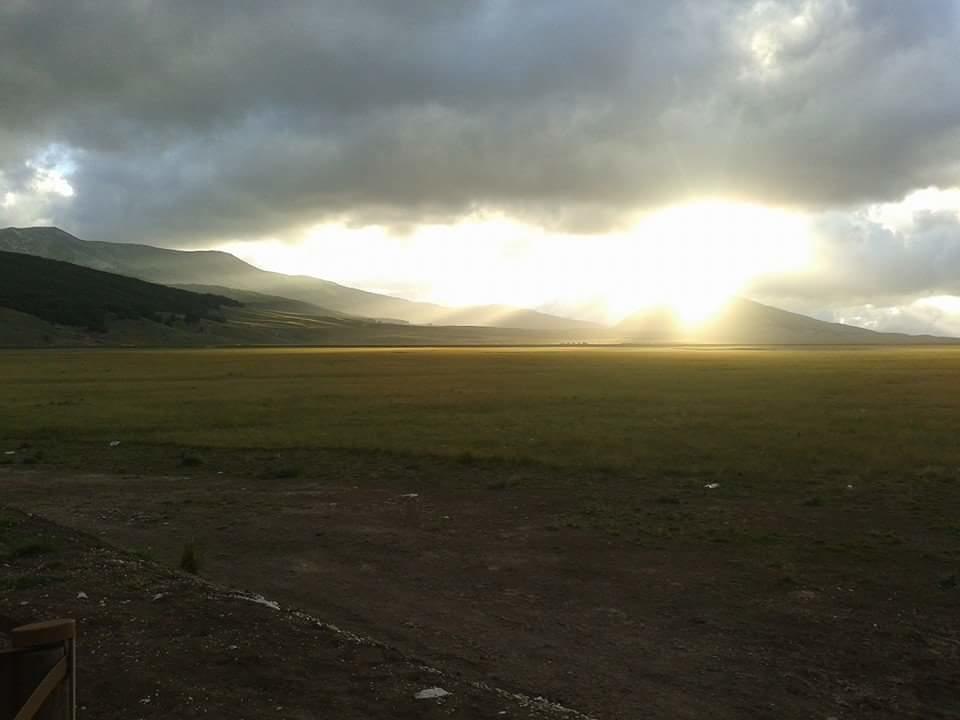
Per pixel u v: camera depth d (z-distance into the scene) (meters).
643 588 11.10
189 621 8.41
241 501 17.62
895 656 8.66
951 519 15.30
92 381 61.97
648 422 32.47
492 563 12.43
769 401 41.94
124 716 6.21
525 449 25.03
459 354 127.94
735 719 7.12
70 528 13.31
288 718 6.17
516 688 7.61
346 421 33.59
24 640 3.99
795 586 11.16
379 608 10.20
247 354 129.62
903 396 44.44
